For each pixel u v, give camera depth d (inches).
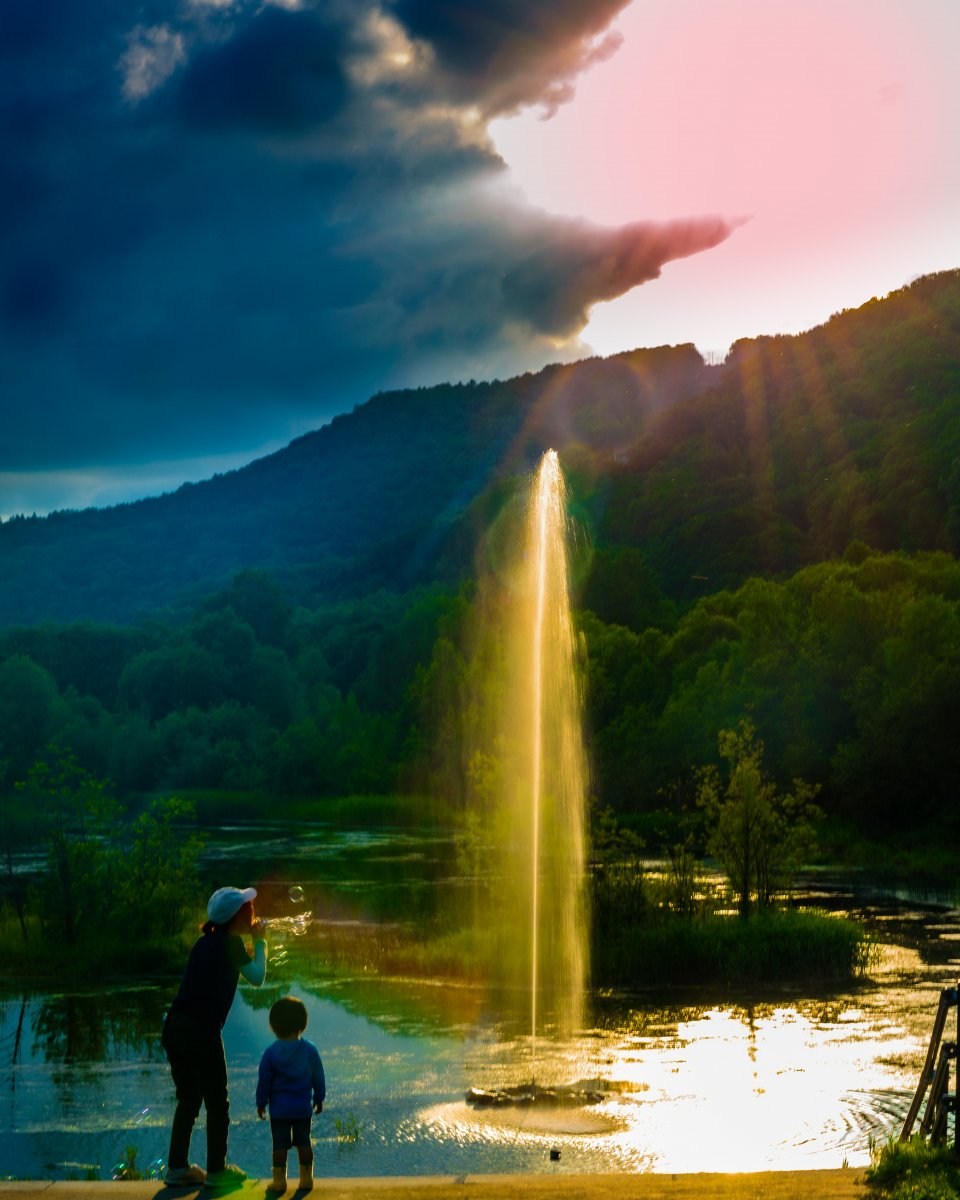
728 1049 841.5
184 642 5876.0
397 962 1159.0
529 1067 796.0
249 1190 335.3
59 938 1285.7
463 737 3592.5
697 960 1089.4
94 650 6309.1
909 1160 348.8
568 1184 341.7
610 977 1088.8
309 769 4466.0
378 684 5152.6
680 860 1375.5
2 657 6309.1
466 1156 603.8
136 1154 637.9
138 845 1375.5
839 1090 729.6
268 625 6973.4
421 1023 937.5
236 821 3639.3
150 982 1148.5
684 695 3075.8
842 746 2628.0
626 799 3043.8
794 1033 888.3
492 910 1358.3
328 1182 345.1
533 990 1054.4
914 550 5482.3
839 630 2891.2
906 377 7770.7
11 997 1082.1
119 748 4790.8
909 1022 922.7
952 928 1374.3
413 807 3683.6
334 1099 722.2
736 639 3486.7
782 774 2797.7
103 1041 916.0
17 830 2485.2
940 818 2453.2
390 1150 615.8
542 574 1678.2
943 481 5482.3
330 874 2031.3
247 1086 768.3
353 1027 925.8
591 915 1207.6
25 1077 808.3
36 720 4842.5
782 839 1342.3
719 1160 592.4
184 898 1362.0
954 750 2479.1
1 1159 632.4
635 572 4970.5
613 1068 792.3
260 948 353.4
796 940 1118.4
